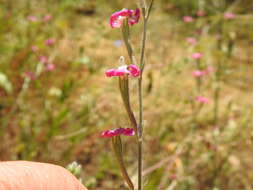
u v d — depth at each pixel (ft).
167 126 0.95
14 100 0.89
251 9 1.52
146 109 1.02
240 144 0.99
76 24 1.44
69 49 1.26
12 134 0.85
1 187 0.24
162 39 1.41
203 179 0.86
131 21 0.28
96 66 1.20
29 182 0.25
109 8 1.58
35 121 0.83
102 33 1.15
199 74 0.87
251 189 0.89
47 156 0.80
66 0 1.42
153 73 1.22
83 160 0.85
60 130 0.85
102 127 0.88
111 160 0.83
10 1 1.32
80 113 0.89
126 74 0.27
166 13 1.74
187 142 0.84
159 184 0.76
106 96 1.06
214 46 1.09
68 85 0.87
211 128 1.01
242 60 1.62
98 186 0.79
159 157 0.87
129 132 0.28
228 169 0.89
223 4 1.06
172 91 1.13
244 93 1.34
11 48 1.07
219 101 1.22
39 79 0.94
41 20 1.17
